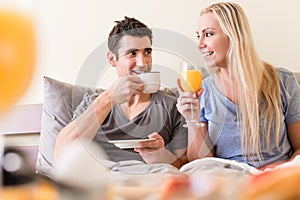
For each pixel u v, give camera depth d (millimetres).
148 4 1869
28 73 122
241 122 1399
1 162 137
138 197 153
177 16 1834
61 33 1951
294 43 1716
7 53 119
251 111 1387
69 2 1952
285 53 1724
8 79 119
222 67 1430
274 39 1732
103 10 1923
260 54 1747
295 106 1485
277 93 1451
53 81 1596
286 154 1462
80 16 1943
